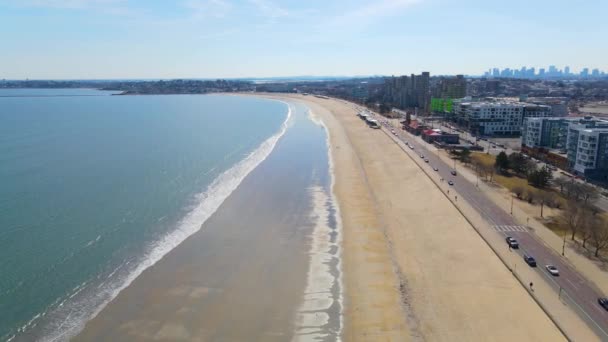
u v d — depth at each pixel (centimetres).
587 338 4575
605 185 10744
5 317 4975
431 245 6994
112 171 11206
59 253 6506
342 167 12300
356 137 17488
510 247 6775
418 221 8038
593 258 6425
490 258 6488
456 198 9212
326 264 6444
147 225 7725
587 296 5384
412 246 6988
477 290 5597
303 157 13688
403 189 10106
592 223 7062
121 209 8431
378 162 12912
